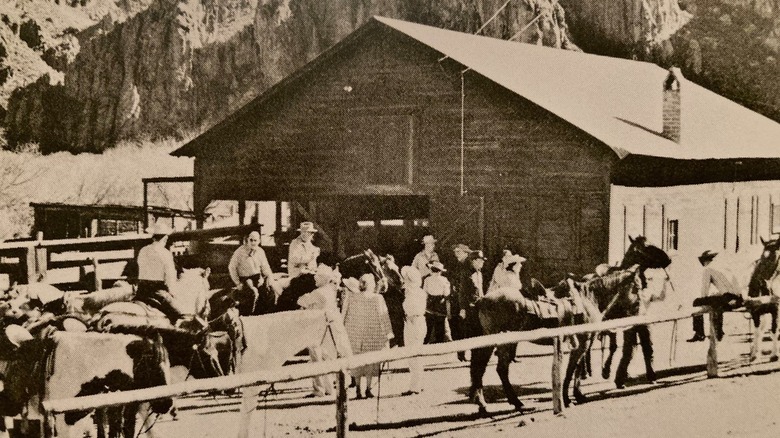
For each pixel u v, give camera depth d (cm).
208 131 2208
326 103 2088
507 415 1058
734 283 1334
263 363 942
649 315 1181
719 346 1567
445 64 1905
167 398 848
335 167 2081
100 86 4488
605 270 1252
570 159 1741
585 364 1312
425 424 1010
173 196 4122
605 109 2033
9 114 4047
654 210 1848
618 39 4594
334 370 875
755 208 2305
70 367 808
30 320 879
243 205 2259
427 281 1447
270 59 4841
